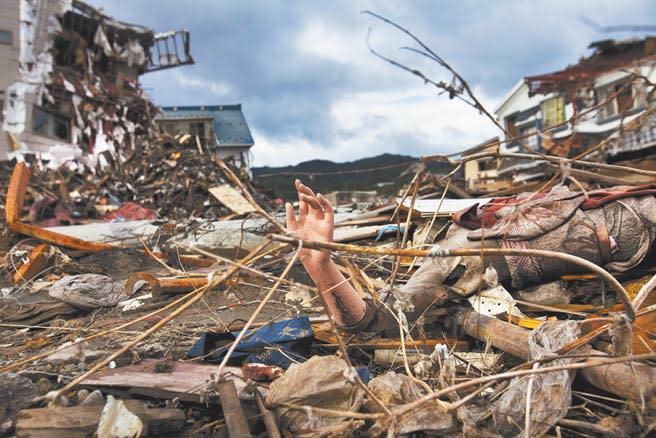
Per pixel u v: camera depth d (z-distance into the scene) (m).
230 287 1.91
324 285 2.63
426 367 2.44
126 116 31.41
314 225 2.60
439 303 3.11
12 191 7.20
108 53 30.67
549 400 1.94
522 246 3.32
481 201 5.64
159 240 7.22
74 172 20.94
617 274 3.43
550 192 3.71
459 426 1.90
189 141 20.28
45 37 25.83
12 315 4.60
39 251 6.59
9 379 2.33
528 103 25.66
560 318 3.21
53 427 1.95
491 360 2.64
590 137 12.06
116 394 2.34
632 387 1.92
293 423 1.97
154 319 4.13
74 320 4.50
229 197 15.06
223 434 1.97
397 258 2.87
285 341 2.78
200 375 2.45
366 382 2.23
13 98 24.31
